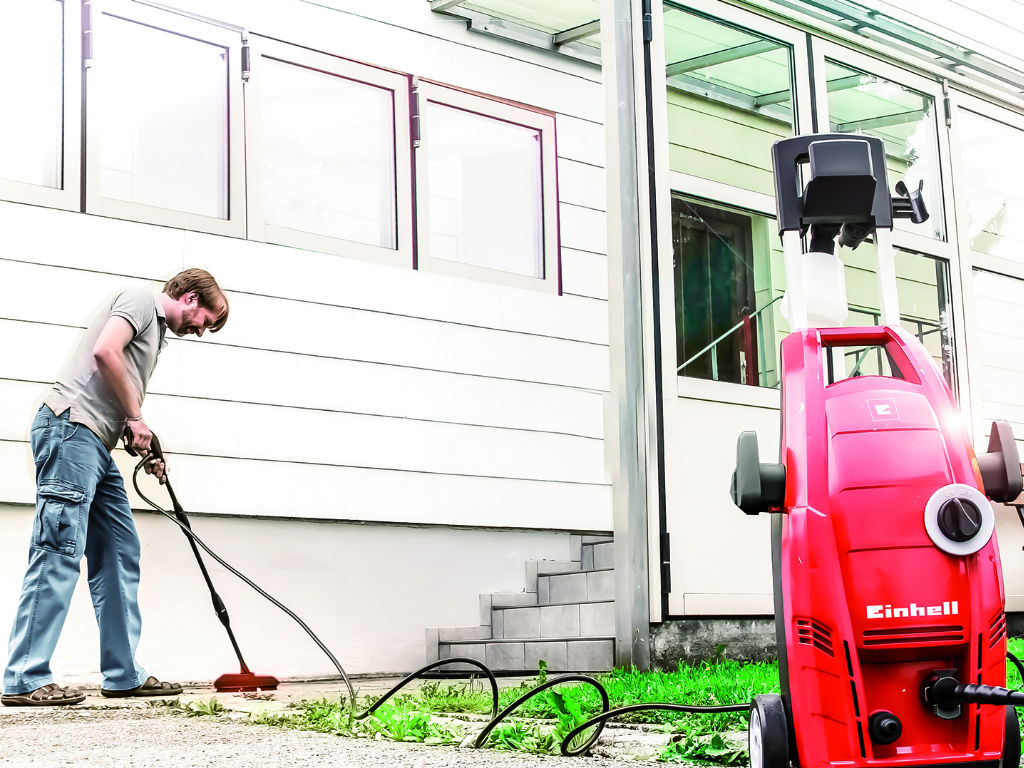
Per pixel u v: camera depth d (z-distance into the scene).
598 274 6.96
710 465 5.08
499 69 6.72
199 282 4.29
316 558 5.61
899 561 1.79
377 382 5.92
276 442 5.53
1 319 4.81
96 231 5.11
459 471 6.15
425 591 5.95
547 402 6.56
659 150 5.09
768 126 6.01
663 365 4.95
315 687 4.85
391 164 6.27
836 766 1.77
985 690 1.72
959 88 6.74
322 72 6.04
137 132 5.39
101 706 3.67
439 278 6.25
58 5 5.21
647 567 4.75
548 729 2.91
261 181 5.72
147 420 5.14
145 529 5.10
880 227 2.13
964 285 6.53
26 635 3.73
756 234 5.87
